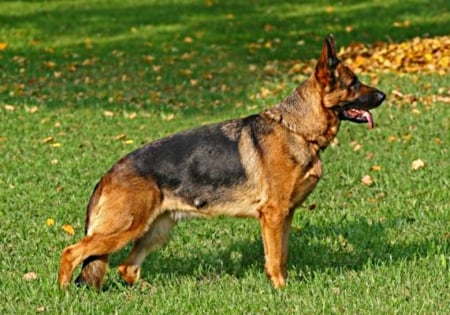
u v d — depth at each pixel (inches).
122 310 293.1
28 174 480.4
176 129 593.3
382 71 719.7
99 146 546.0
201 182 302.4
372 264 333.7
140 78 776.3
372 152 510.9
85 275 307.1
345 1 1179.9
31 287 314.5
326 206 419.2
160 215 307.7
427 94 641.0
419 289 305.4
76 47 941.2
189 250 361.1
